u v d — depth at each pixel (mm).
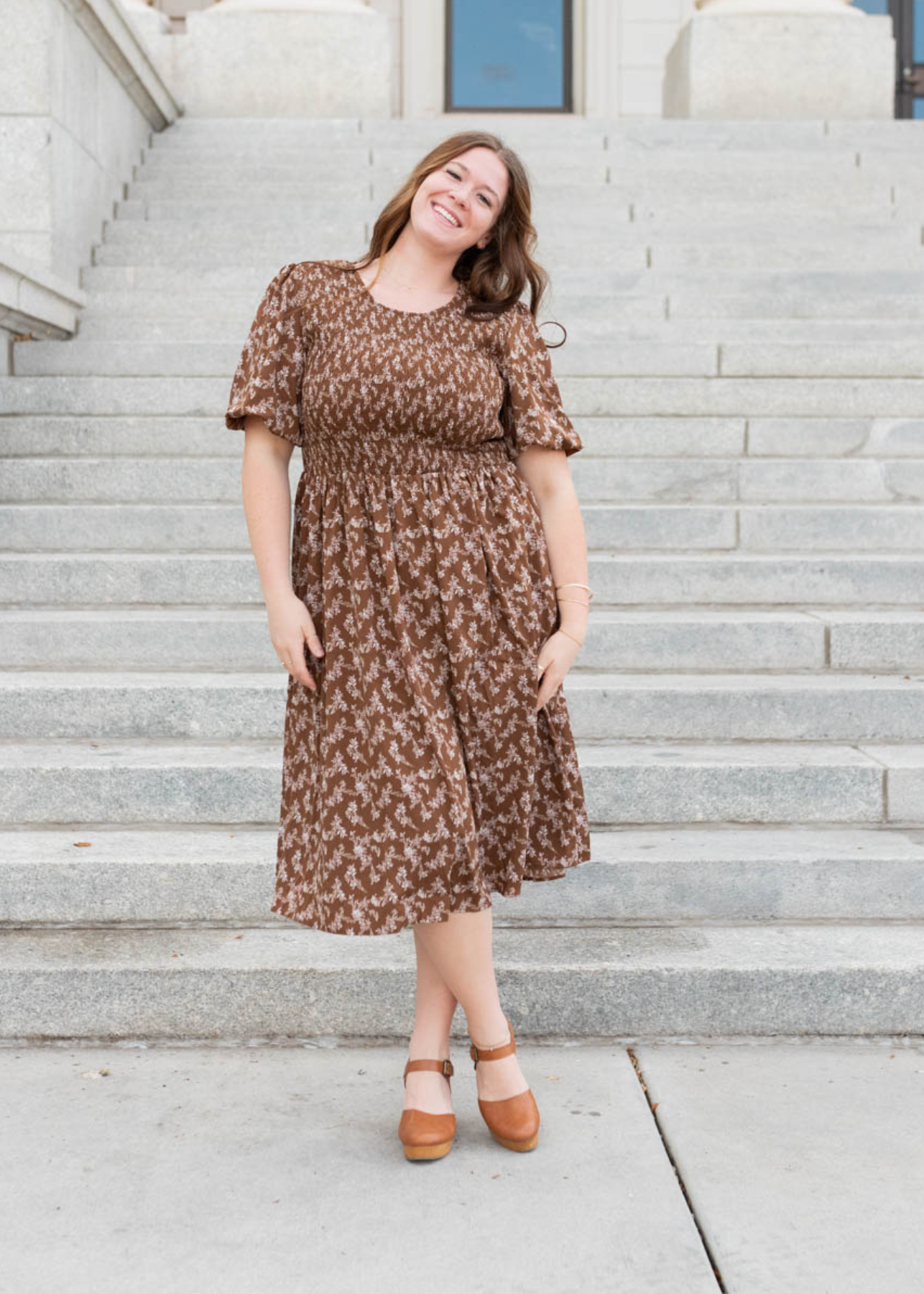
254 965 2748
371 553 2182
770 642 3844
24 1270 1959
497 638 2213
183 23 9969
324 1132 2375
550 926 3027
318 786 2227
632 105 10445
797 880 3029
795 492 4707
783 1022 2768
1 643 3832
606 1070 2631
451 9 10648
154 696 3521
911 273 6004
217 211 6559
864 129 7492
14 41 5367
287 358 2211
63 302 5469
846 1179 2217
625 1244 2031
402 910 2141
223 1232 2059
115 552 4426
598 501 4703
